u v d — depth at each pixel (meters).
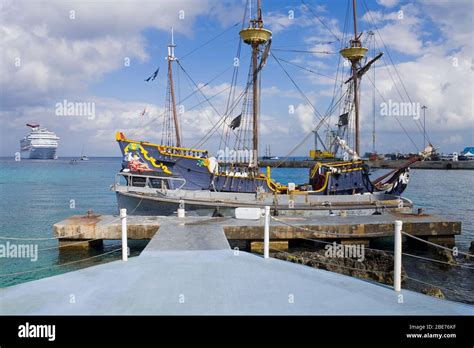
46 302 7.01
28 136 170.62
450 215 36.91
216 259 10.51
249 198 27.84
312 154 109.56
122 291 7.61
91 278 8.54
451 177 96.31
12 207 43.16
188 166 27.95
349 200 28.84
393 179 35.62
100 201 49.56
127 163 27.05
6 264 18.81
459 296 15.15
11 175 102.88
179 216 21.91
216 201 25.75
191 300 7.10
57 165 171.25
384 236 21.33
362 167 32.69
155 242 13.71
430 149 34.53
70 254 20.19
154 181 27.47
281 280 8.41
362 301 7.17
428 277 17.33
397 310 6.77
